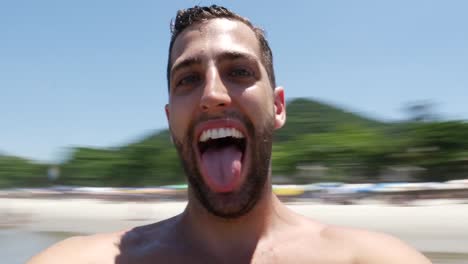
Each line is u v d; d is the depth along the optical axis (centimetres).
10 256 205
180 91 49
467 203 689
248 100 47
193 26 50
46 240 292
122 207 829
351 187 806
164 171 1455
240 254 47
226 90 47
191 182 48
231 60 47
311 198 791
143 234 51
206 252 47
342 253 46
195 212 49
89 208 830
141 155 1495
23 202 1027
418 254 48
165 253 47
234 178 46
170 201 974
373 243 47
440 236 365
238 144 48
